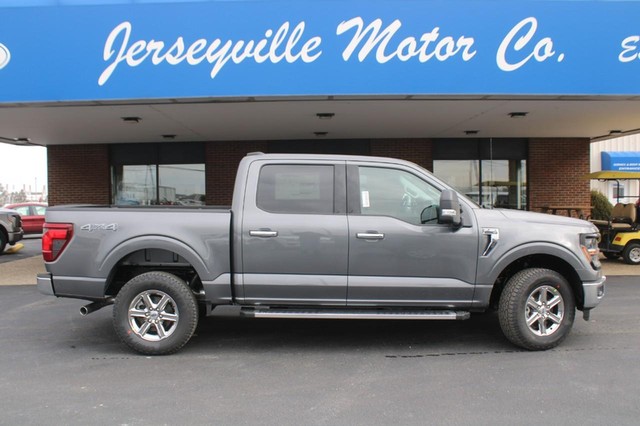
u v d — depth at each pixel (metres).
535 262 5.36
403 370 4.55
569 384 4.18
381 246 4.89
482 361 4.79
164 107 9.11
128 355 5.02
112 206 5.47
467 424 3.46
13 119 10.16
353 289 4.90
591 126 12.04
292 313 4.91
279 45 8.13
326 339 5.58
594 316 6.47
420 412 3.66
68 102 8.37
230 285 4.95
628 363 4.70
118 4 8.06
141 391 4.07
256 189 5.01
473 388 4.11
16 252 15.42
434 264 4.92
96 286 4.96
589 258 5.08
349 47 8.14
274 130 12.20
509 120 11.05
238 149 13.97
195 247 4.93
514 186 14.11
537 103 9.10
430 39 8.12
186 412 3.67
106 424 3.48
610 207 18.98
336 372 4.51
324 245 4.88
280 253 4.89
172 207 5.38
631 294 7.88
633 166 22.80
